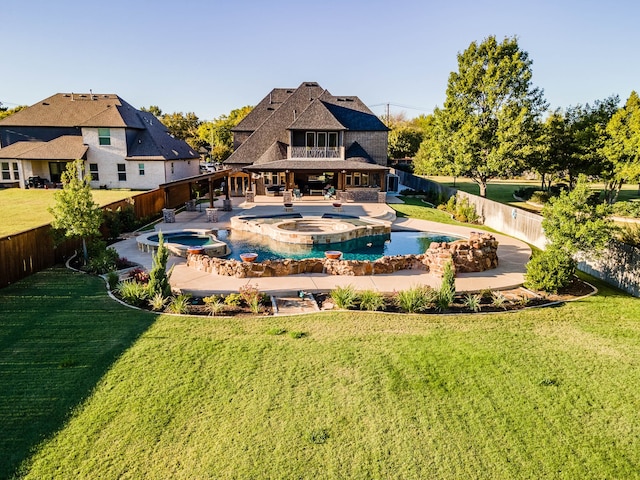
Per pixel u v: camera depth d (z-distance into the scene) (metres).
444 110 35.78
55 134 41.62
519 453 6.34
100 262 14.91
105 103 43.66
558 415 7.18
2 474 5.75
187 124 84.62
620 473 5.98
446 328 10.54
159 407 7.18
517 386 7.98
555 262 13.32
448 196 33.59
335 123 38.00
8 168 40.31
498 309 11.98
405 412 7.18
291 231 21.28
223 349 9.19
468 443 6.52
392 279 14.26
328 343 9.57
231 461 6.08
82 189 15.24
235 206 31.80
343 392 7.69
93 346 9.23
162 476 5.80
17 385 7.72
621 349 9.52
